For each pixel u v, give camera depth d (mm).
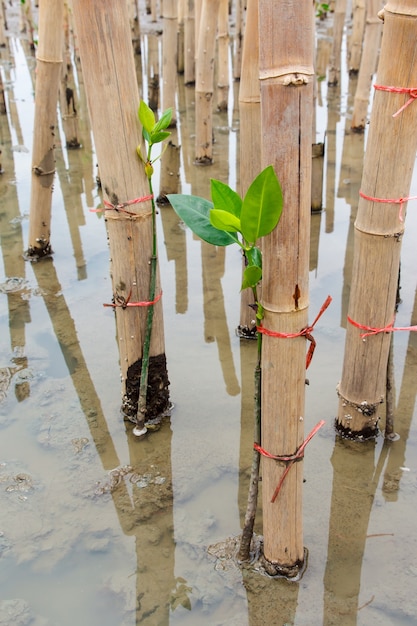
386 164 2361
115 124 2455
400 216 2453
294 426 2020
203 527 2506
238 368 3475
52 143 4270
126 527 2521
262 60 1639
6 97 8656
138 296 2770
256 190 1688
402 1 2098
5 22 11633
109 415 3117
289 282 1823
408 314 3850
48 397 3236
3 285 4289
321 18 12062
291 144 1671
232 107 8469
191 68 8836
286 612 2184
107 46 2340
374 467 2793
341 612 2172
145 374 2863
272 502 2152
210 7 5562
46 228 4578
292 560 2262
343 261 4555
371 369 2730
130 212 2598
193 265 4590
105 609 2215
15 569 2357
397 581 2275
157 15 12312
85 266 4555
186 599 2234
